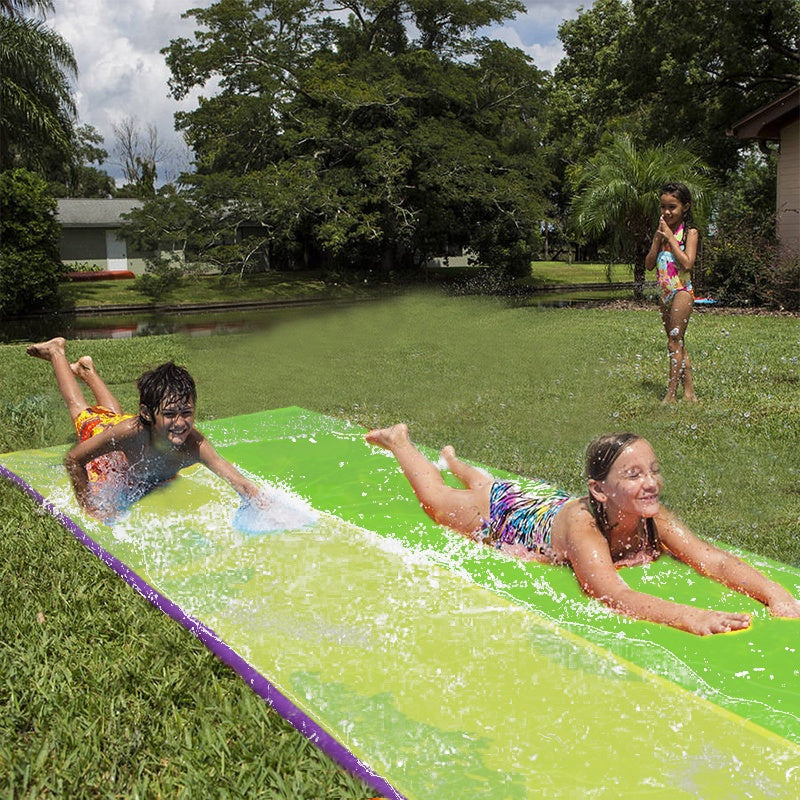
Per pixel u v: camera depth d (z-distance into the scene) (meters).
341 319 19.36
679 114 26.80
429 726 2.39
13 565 3.73
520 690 2.56
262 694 2.65
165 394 4.13
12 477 4.91
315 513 4.17
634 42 27.03
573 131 38.94
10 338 18.86
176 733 2.56
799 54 25.27
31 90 27.20
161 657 2.95
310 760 2.39
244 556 3.66
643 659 2.74
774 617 3.04
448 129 34.47
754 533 4.38
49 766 2.43
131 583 3.46
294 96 35.91
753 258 16.70
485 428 6.92
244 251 33.75
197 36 35.69
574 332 13.33
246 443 5.48
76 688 2.80
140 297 30.28
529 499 3.73
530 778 2.15
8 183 25.58
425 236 36.22
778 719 2.38
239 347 13.38
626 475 3.19
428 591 3.27
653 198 19.19
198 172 37.78
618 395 8.02
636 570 3.43
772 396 7.58
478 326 15.61
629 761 2.21
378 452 5.26
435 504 4.06
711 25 25.38
